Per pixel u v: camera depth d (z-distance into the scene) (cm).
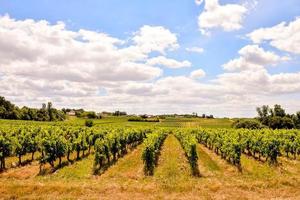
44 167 3145
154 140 3944
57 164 3338
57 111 14600
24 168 3077
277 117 11894
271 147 3578
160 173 2795
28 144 3512
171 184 2075
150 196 1773
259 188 1977
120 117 16512
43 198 1709
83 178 2531
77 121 13050
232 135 5088
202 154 4284
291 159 4038
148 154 3072
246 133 5856
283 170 3066
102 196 1777
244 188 1967
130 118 15500
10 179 2470
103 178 2530
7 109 13362
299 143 4216
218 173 2820
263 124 12125
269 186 2023
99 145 3181
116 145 3672
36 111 13825
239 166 3231
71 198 1714
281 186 2036
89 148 4353
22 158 3778
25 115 13050
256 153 4584
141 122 14250
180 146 5434
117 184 2095
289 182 2123
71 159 3712
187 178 2512
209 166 3234
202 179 2450
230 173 2858
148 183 2186
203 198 1739
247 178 2503
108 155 3375
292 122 11844
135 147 5278
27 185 1942
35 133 5016
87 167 3134
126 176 2633
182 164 3341
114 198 1736
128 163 3416
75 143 3684
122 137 4312
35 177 2581
